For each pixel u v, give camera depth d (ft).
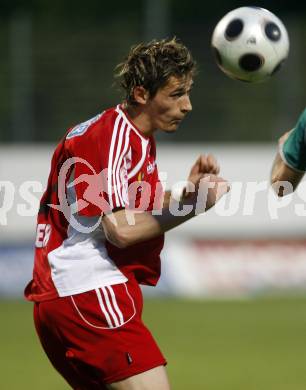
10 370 120.78
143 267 62.34
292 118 212.43
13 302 193.77
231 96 212.84
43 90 212.43
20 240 202.49
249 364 124.16
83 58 212.43
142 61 60.90
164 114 61.41
